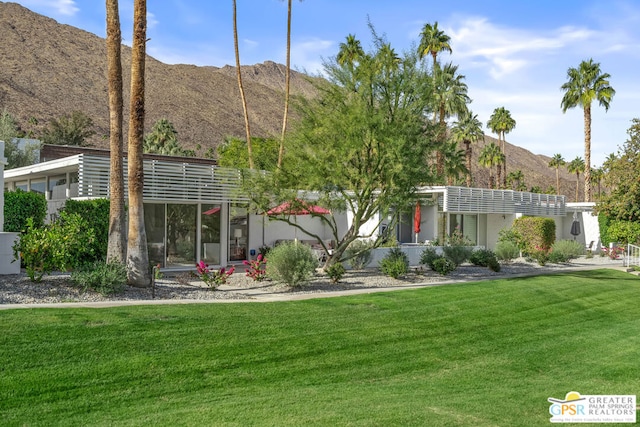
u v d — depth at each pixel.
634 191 31.42
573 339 11.67
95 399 6.75
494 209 31.22
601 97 45.69
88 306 10.35
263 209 17.03
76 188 22.36
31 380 6.96
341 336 10.13
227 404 6.78
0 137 35.22
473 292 15.34
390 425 6.02
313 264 15.44
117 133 13.12
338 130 15.83
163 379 7.52
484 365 9.45
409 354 9.72
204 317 10.20
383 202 16.88
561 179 199.25
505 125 68.56
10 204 16.38
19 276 13.05
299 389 7.61
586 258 30.08
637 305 16.14
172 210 20.02
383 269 18.30
